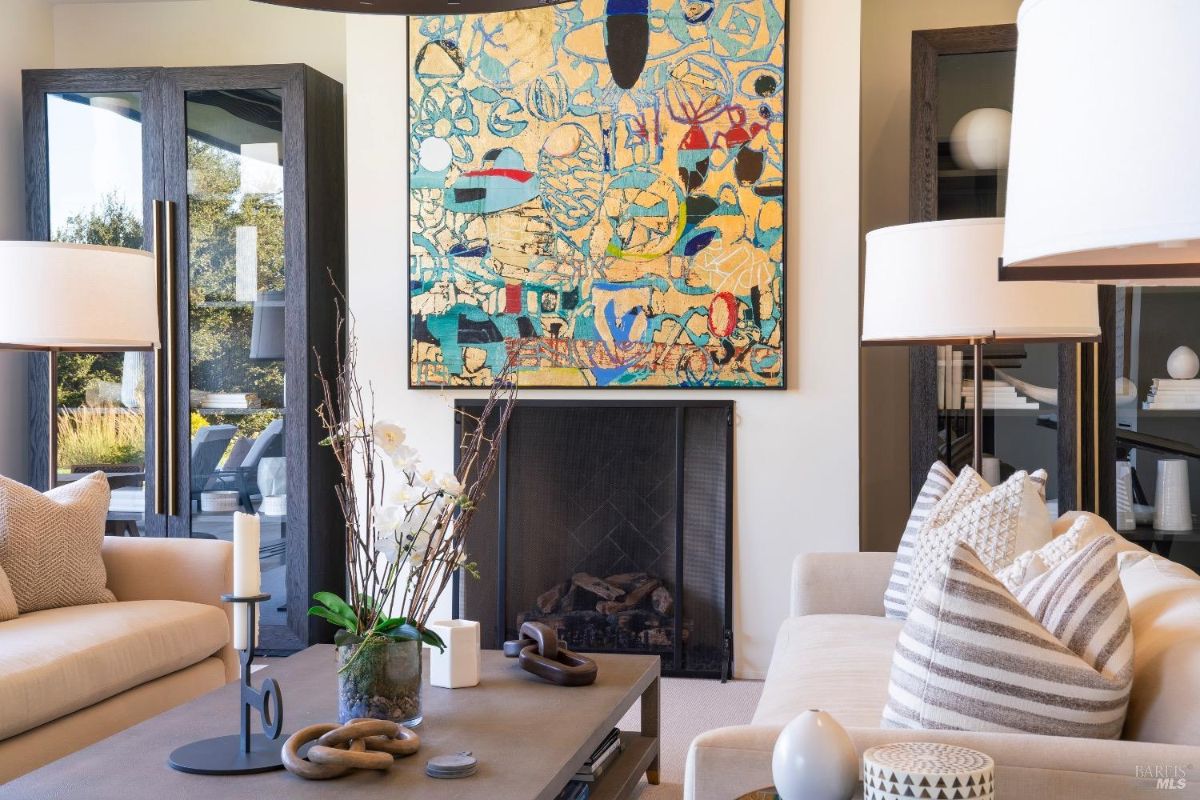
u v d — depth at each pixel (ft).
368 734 6.41
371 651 6.85
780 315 13.62
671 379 13.88
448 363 14.37
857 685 7.39
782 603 13.76
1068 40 2.98
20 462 16.20
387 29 14.52
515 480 14.38
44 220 15.52
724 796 4.68
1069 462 13.48
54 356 12.45
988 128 13.41
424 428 14.56
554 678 8.31
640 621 14.10
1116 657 4.95
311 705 7.66
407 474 7.12
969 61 13.50
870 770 4.08
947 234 9.19
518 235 14.17
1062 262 3.91
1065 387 13.48
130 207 15.44
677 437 13.97
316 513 15.16
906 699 5.05
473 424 14.43
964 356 13.61
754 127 13.62
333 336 15.76
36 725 8.53
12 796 5.83
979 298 9.08
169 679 10.32
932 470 10.09
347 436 7.24
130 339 11.24
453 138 14.29
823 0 13.57
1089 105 2.89
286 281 15.01
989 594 4.90
